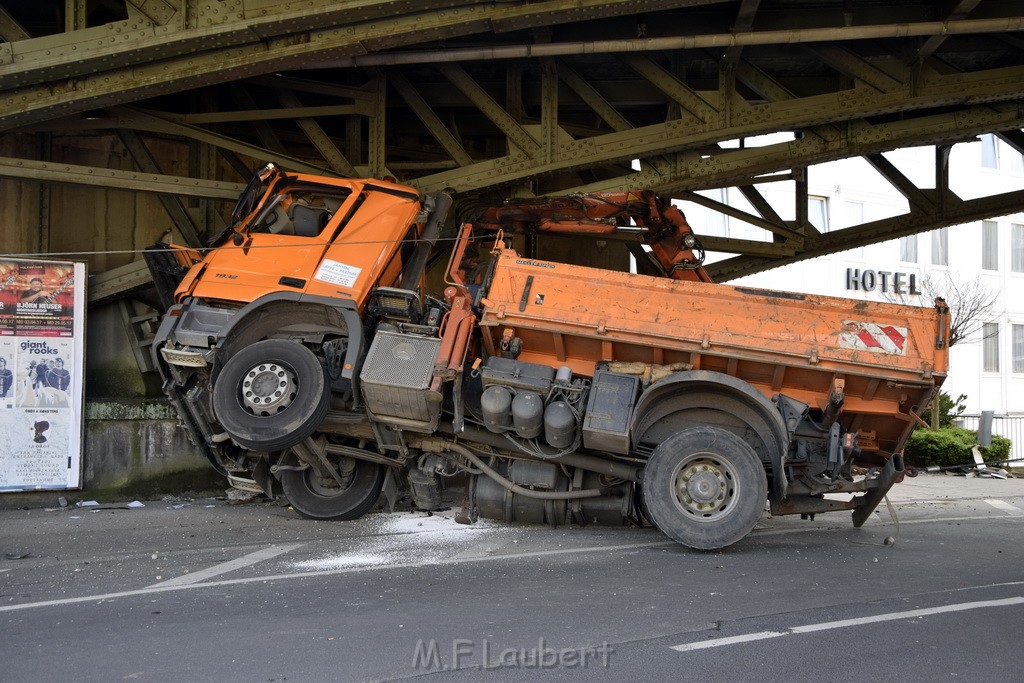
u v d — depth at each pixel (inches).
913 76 489.1
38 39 370.6
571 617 216.2
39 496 456.8
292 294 345.7
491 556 303.4
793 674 172.6
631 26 491.8
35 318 455.8
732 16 485.4
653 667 176.4
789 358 318.3
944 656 184.9
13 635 202.1
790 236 613.9
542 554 307.4
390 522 389.4
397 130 584.7
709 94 492.4
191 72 388.8
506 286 340.8
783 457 316.8
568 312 332.5
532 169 492.4
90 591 250.2
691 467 312.8
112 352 502.9
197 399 358.0
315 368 335.9
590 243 610.9
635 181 513.0
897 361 313.4
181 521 397.7
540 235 483.5
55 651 188.5
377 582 259.4
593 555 305.7
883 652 187.2
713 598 237.5
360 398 350.0
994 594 244.5
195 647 190.5
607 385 327.3
